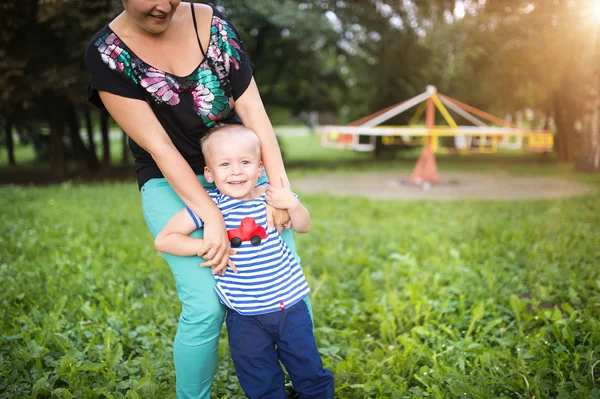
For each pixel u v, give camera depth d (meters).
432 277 4.80
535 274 4.84
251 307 2.34
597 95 16.25
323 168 19.98
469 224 7.43
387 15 20.55
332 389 2.42
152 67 2.31
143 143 2.33
